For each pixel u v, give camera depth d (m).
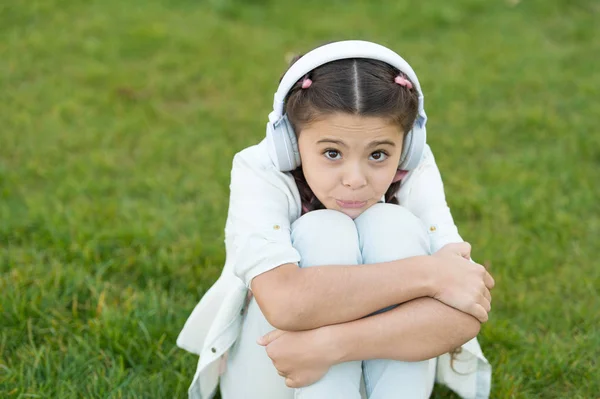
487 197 3.70
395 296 1.93
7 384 2.42
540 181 3.86
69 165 3.92
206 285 3.04
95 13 5.84
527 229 3.48
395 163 1.98
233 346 2.16
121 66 5.11
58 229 3.30
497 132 4.43
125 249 3.22
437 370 2.42
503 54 5.45
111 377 2.48
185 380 2.48
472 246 3.33
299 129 1.95
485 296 2.01
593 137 4.27
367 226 2.05
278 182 2.09
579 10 6.23
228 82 5.00
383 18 6.08
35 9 5.74
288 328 1.91
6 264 3.08
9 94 4.62
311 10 6.23
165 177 3.87
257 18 6.05
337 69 1.88
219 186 3.78
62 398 2.36
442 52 5.48
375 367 1.99
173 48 5.39
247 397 2.11
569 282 3.10
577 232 3.46
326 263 1.97
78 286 2.93
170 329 2.72
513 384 2.51
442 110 4.65
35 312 2.76
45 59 5.11
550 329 2.84
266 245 1.96
